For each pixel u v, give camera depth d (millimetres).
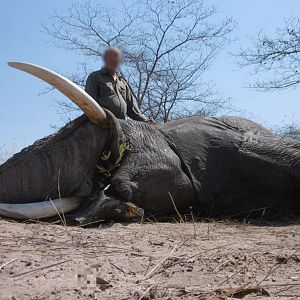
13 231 2779
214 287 1969
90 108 3350
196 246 2695
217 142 4090
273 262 2404
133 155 3598
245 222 3863
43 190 3375
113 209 3297
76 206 3340
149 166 3600
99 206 3230
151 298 1799
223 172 4059
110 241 2693
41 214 3230
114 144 3459
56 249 2424
